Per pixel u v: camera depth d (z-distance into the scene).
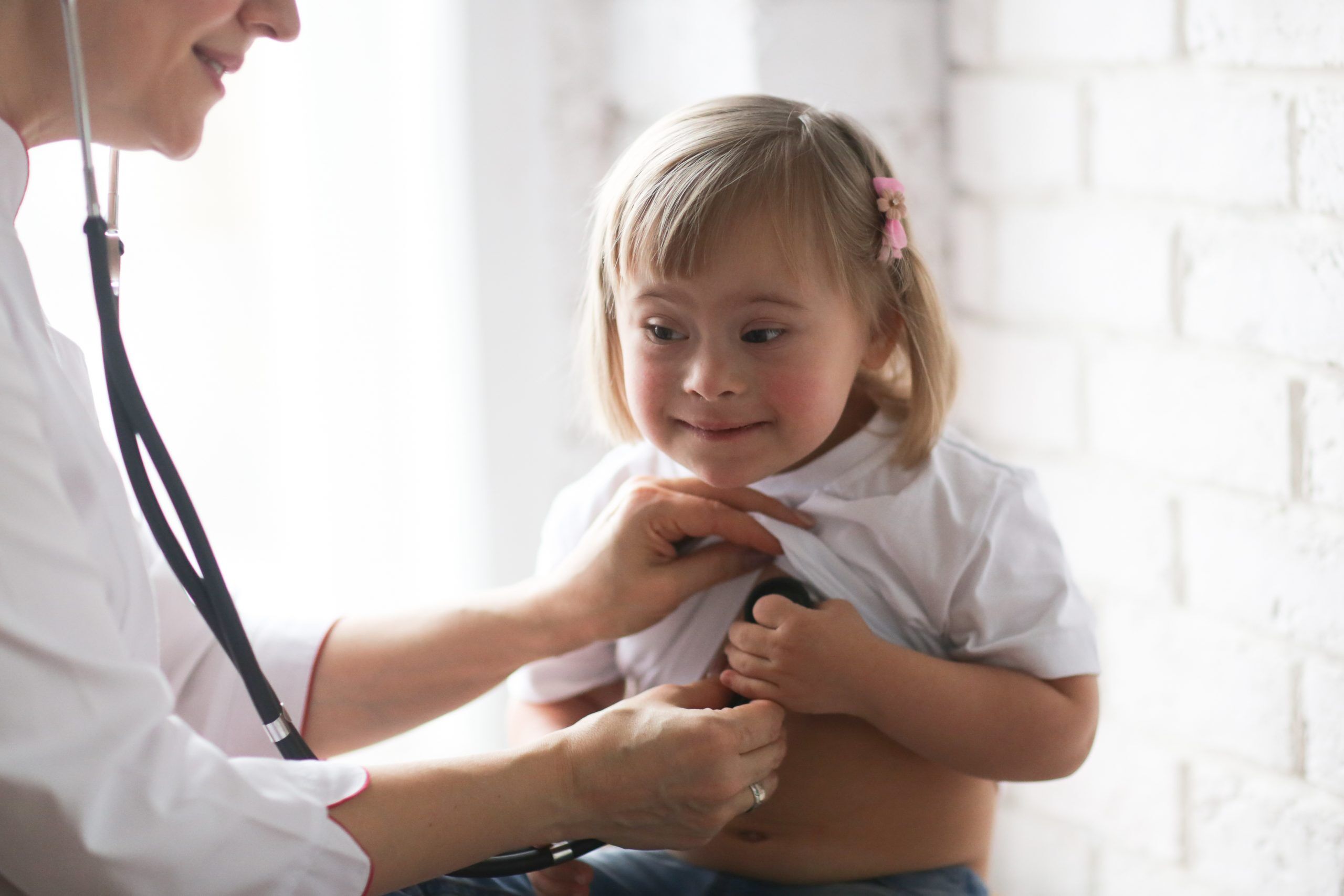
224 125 2.09
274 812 0.80
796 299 0.97
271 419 2.20
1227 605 1.29
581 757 0.90
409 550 1.89
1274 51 1.18
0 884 0.78
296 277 1.85
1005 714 1.01
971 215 1.58
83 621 0.76
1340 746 1.18
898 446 1.08
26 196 1.75
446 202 1.73
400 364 1.84
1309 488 1.20
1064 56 1.42
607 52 1.76
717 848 1.11
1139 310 1.36
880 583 1.07
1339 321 1.15
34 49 0.86
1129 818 1.42
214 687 1.07
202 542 0.90
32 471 0.76
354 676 1.09
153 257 2.09
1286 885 1.25
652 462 1.18
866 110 1.56
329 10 1.75
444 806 0.86
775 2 1.49
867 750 1.07
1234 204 1.24
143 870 0.75
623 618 1.08
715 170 0.97
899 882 1.07
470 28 1.68
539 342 1.79
